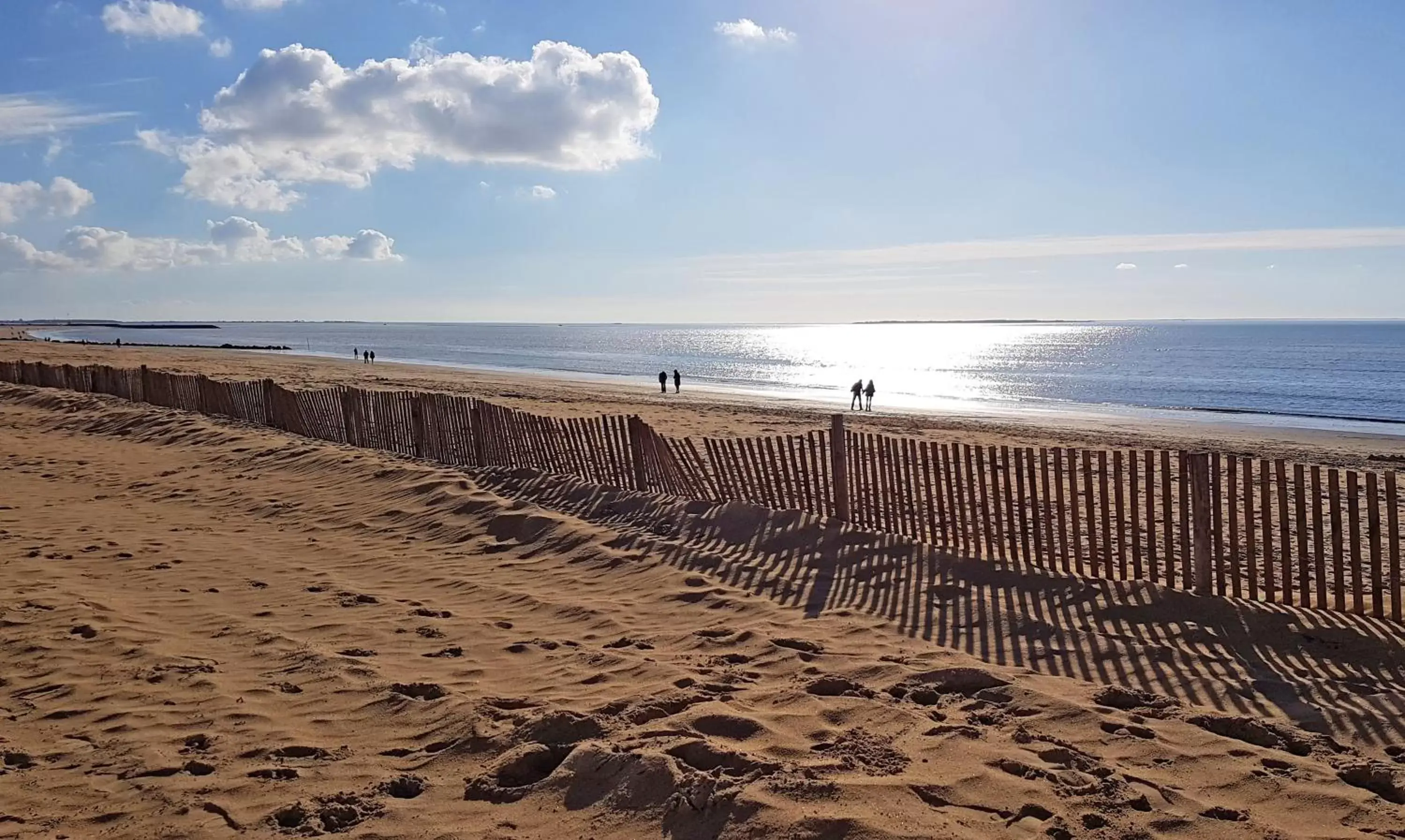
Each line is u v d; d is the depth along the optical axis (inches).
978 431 960.9
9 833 138.6
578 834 135.0
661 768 145.2
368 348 4842.5
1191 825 133.3
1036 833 130.6
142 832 139.4
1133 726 169.2
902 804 136.4
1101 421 1250.6
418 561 318.3
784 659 209.9
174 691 198.1
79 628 238.1
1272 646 211.5
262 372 1961.1
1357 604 227.8
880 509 315.0
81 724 181.2
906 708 178.4
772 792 138.7
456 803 146.9
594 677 201.2
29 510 405.1
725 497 360.2
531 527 346.6
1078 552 264.2
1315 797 142.3
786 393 1898.4
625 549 317.4
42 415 798.5
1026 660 210.4
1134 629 226.5
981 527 366.9
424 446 522.6
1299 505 233.8
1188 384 2209.6
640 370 2829.7
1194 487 246.2
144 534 359.9
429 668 210.8
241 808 146.3
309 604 265.4
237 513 406.9
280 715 185.0
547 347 5182.1
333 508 406.9
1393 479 220.2
